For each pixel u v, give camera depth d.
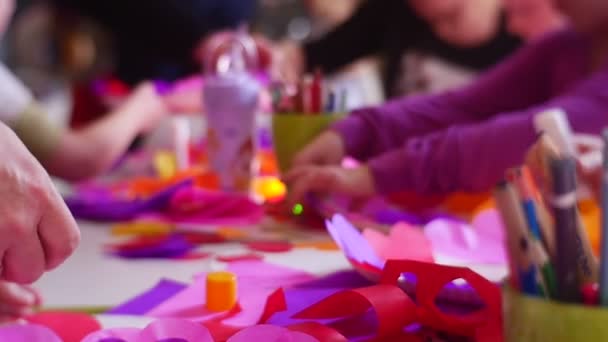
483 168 1.25
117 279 1.09
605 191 0.72
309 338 0.91
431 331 0.95
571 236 0.74
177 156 1.64
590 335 0.72
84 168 1.56
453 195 1.38
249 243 1.21
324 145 1.37
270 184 1.43
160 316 0.98
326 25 3.26
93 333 0.92
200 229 1.27
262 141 1.62
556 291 0.76
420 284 0.95
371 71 2.43
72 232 0.95
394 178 1.28
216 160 1.43
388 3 2.46
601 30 1.41
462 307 0.98
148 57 2.43
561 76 1.50
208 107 1.42
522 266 0.77
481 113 1.51
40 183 0.93
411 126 1.45
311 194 1.29
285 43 2.44
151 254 1.16
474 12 2.32
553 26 2.23
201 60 2.36
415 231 1.08
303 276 1.08
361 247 1.03
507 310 0.81
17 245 0.93
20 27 3.82
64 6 2.71
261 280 1.07
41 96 3.56
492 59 2.34
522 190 0.77
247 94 1.41
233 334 0.94
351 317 0.97
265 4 3.43
